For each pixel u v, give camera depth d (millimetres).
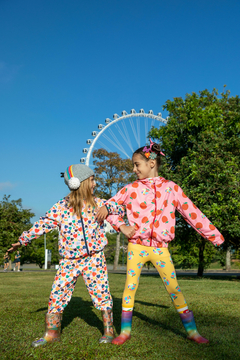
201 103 15766
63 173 2801
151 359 2066
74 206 2623
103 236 2721
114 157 36625
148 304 4332
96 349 2297
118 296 5156
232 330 2854
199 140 13633
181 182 13094
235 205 11586
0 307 4070
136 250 2584
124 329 2531
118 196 2709
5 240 18234
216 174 11922
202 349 2299
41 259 38875
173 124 15219
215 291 5961
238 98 16422
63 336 2658
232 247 15352
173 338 2586
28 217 19281
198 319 3318
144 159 2711
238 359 2084
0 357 2111
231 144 12969
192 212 2676
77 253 2582
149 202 2594
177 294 2553
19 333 2770
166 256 2551
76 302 4508
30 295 5391
